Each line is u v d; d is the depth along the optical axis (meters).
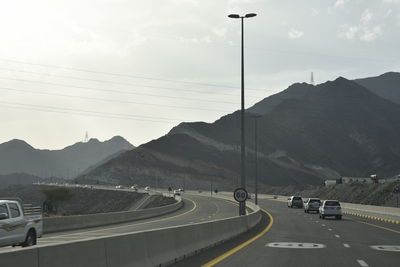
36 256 8.25
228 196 137.88
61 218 35.69
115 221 46.16
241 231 29.98
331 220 47.47
